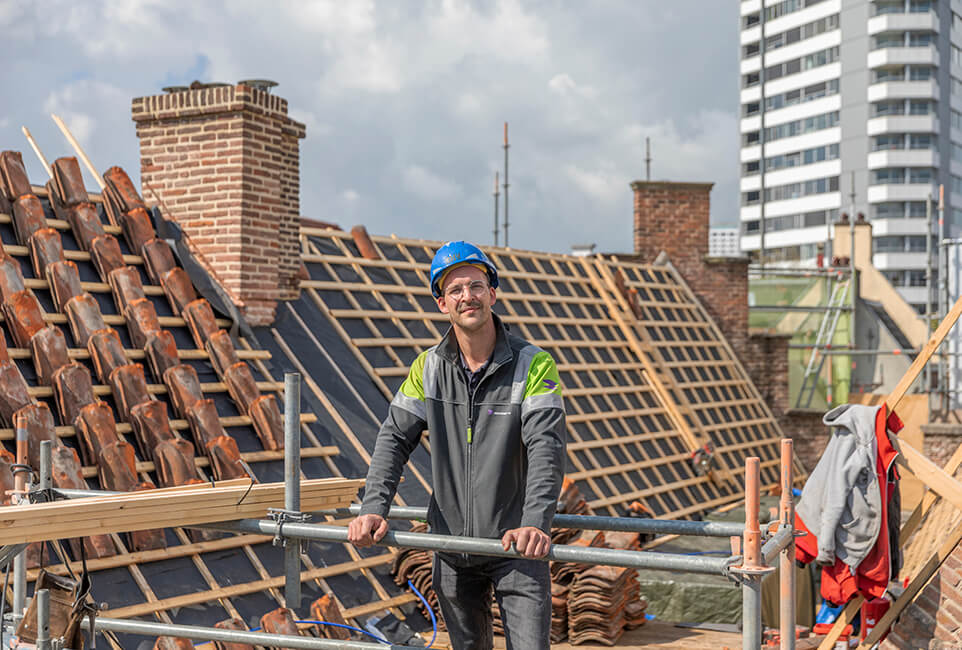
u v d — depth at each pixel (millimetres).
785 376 19797
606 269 16969
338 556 8297
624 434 14227
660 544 11984
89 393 7344
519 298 14281
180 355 8602
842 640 7852
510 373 3172
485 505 3188
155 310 8781
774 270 21000
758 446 17641
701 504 14273
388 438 3314
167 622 6617
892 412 6820
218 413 8445
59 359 7387
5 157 8539
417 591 8094
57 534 3369
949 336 17719
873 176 78750
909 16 77062
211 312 9094
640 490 13312
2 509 3297
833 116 81438
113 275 8539
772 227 86375
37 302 7633
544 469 3008
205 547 7273
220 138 9672
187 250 9648
